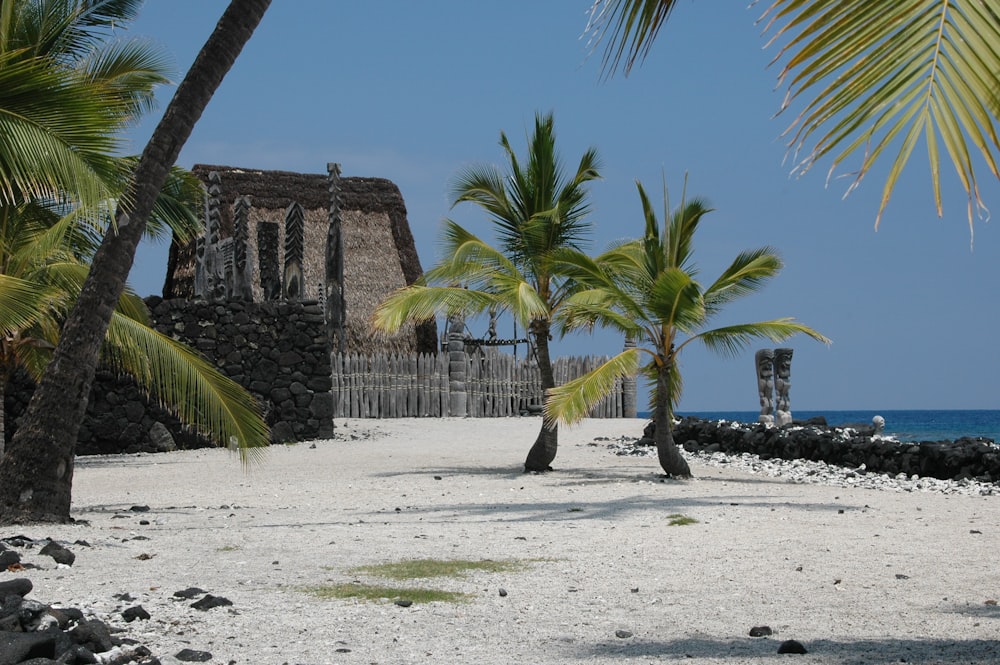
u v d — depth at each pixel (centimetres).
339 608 1505
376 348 9150
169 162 2555
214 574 1764
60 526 2375
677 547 2161
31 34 4197
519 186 4534
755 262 3984
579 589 1691
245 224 6356
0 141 2388
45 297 3428
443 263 4409
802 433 5031
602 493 3512
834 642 1323
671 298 3881
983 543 2236
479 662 1223
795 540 2275
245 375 5934
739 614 1509
